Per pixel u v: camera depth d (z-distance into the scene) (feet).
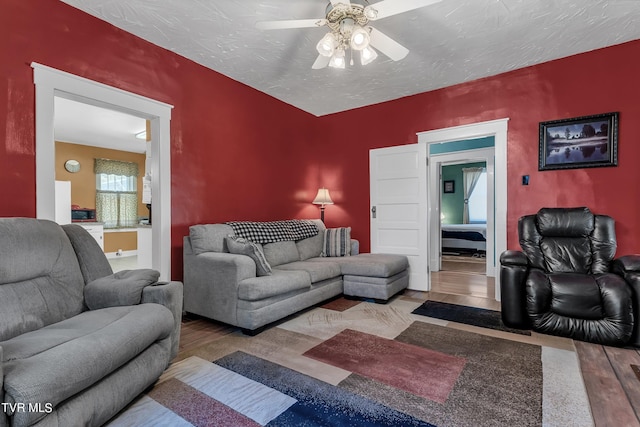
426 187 13.74
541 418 5.16
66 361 4.16
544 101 11.12
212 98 11.49
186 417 5.24
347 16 6.72
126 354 5.02
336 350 7.80
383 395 5.87
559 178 10.92
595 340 8.06
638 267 8.00
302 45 9.74
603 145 10.22
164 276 9.95
